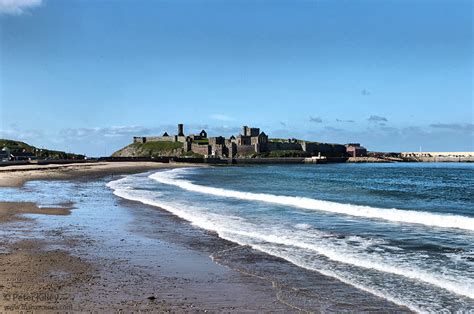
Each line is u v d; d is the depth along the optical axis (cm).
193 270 1163
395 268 1176
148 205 2680
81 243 1491
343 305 892
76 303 862
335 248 1438
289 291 984
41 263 1183
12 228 1758
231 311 848
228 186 4688
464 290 988
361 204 2941
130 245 1483
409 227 1864
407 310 866
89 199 3000
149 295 934
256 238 1625
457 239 1591
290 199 2925
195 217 2155
